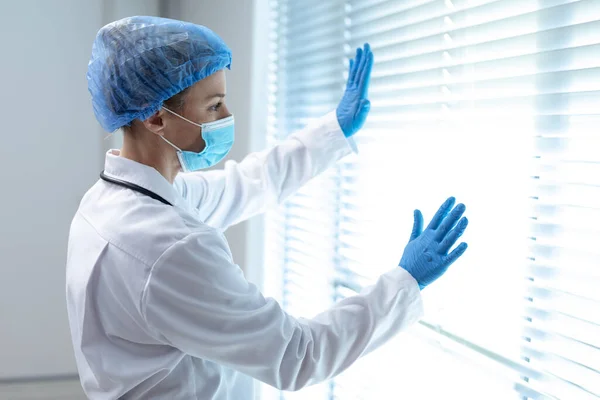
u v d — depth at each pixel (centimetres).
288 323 103
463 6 120
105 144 253
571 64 101
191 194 135
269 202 146
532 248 111
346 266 163
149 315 99
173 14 254
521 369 114
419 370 142
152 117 110
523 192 112
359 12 152
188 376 112
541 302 110
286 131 188
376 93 149
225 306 99
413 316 109
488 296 121
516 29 111
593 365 100
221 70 114
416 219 112
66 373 254
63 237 251
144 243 100
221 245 104
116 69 106
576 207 103
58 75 243
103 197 113
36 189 245
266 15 188
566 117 103
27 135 241
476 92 120
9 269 243
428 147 133
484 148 120
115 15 248
